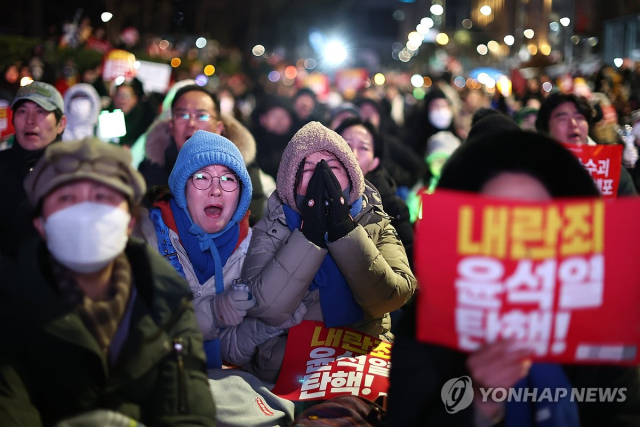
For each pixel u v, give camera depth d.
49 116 4.93
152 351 2.35
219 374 3.34
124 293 2.32
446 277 2.06
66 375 2.28
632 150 6.63
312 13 80.31
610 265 2.01
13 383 2.24
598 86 12.95
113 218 2.15
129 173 2.22
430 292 2.08
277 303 3.34
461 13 82.44
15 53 13.97
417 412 2.34
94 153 2.18
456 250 2.05
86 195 2.16
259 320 3.48
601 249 2.01
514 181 2.12
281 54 64.19
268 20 75.31
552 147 2.13
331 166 3.57
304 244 3.31
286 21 77.62
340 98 19.67
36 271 2.24
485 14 60.28
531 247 2.01
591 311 2.02
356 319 3.60
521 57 36.59
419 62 69.19
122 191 2.17
